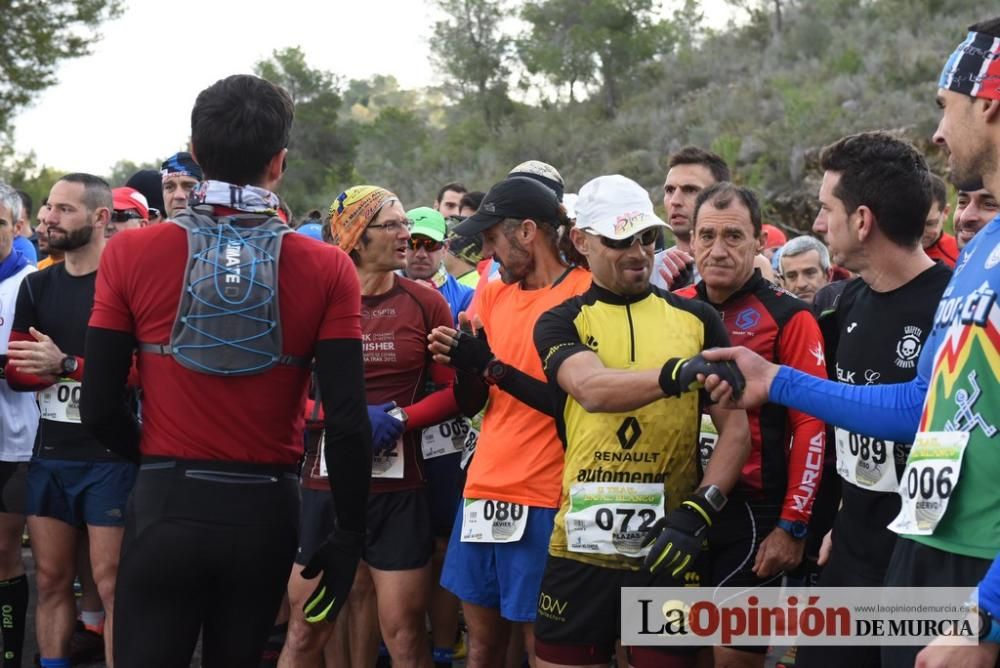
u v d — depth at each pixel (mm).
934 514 2311
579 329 3211
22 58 22766
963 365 2287
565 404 3256
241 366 2627
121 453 2848
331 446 2738
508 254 3854
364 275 4277
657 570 2969
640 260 3156
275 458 2715
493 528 3715
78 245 4496
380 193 4219
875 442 3143
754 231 3650
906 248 3162
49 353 4340
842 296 3521
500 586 3770
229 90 2773
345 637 4434
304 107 34969
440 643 4781
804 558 4480
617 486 3127
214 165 2766
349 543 2812
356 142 35281
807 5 29516
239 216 2723
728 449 3080
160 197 6816
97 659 5203
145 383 2693
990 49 2340
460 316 3832
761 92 25016
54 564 4625
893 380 3162
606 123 29219
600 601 3162
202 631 2787
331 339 2723
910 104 19141
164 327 2656
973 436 2262
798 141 19031
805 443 3500
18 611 4891
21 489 4910
